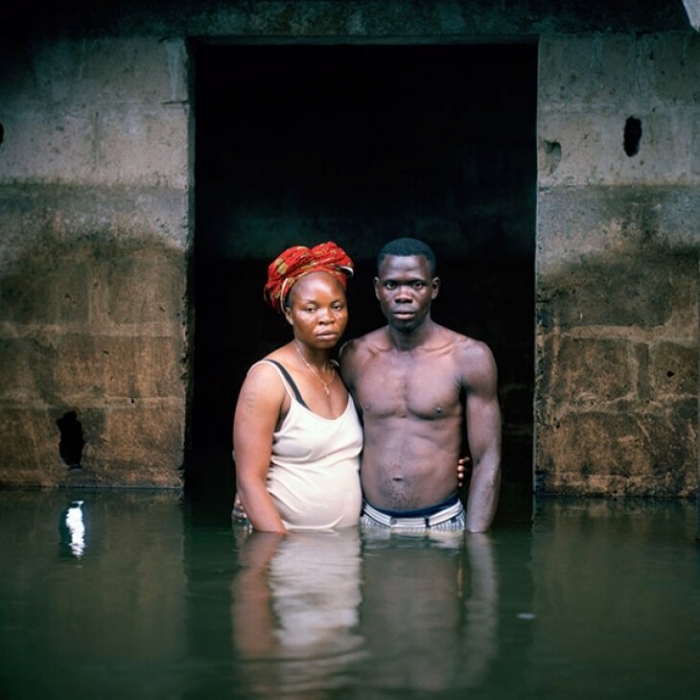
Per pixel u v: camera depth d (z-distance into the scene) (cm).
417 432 555
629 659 356
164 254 727
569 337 708
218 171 1047
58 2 725
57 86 729
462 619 397
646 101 701
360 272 1042
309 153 1043
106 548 519
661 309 702
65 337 734
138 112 725
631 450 706
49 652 360
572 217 707
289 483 550
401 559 489
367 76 1034
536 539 543
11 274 736
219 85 1044
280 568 471
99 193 729
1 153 736
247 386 548
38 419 737
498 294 1022
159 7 719
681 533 570
